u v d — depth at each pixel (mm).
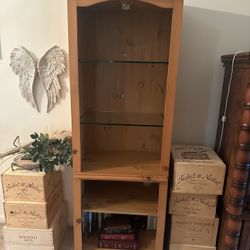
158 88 1534
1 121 1709
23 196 1495
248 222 1316
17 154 1682
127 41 1469
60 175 1767
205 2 1448
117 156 1574
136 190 1654
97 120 1518
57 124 1696
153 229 1757
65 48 1551
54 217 1641
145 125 1482
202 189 1379
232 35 1491
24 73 1592
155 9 1296
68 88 1623
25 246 1578
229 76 1414
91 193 1614
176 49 1165
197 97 1608
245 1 1436
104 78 1539
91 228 1710
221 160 1406
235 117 1298
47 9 1494
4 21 1517
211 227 1473
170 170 1460
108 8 1318
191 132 1675
